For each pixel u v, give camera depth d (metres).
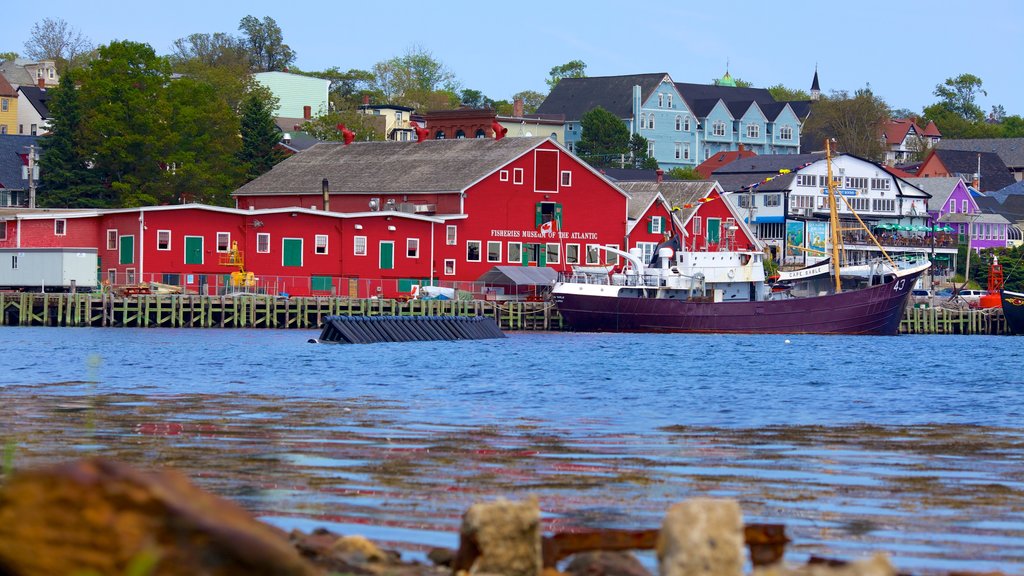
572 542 16.78
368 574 16.27
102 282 117.75
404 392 54.53
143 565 8.91
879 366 78.31
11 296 112.00
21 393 51.47
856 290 117.31
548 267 136.12
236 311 114.38
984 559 20.62
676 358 82.62
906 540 22.17
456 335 104.94
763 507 25.53
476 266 132.88
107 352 78.94
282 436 37.25
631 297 116.56
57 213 122.12
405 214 128.00
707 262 117.62
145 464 30.58
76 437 36.12
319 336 101.25
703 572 11.91
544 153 137.00
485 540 14.64
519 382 61.03
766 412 47.34
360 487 27.28
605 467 31.33
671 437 38.44
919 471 31.11
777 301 116.00
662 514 24.52
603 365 74.81
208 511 9.49
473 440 36.97
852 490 27.88
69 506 9.27
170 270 118.56
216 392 53.25
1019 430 41.53
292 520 23.09
